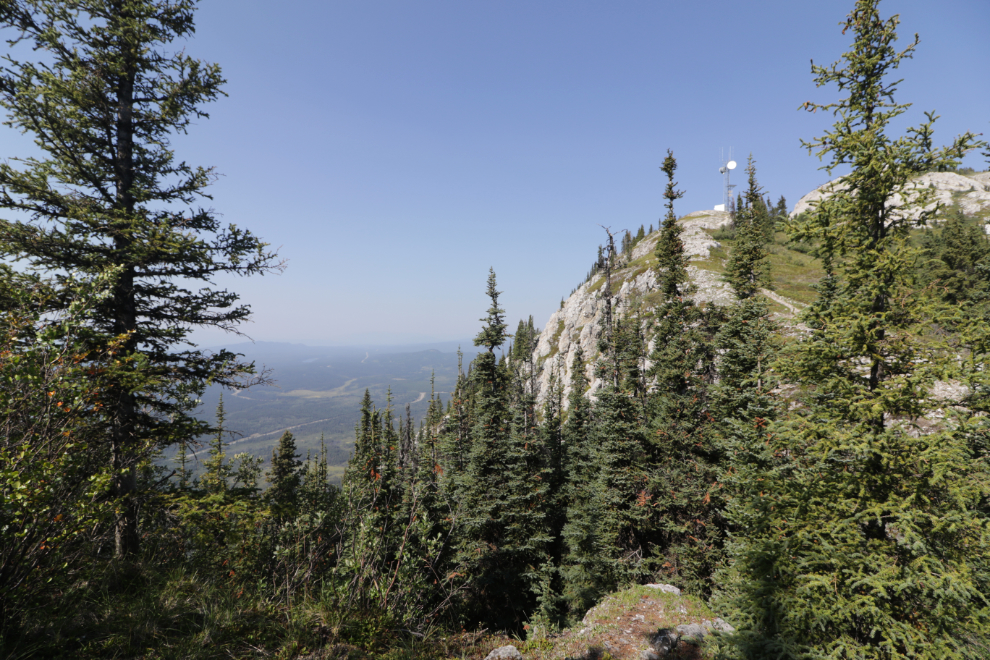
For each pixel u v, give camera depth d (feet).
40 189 29.89
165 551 27.07
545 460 90.48
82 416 16.89
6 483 13.00
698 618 35.27
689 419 60.95
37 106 29.66
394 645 19.47
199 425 35.06
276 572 23.06
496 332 75.41
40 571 14.64
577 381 133.59
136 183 36.76
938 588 18.88
